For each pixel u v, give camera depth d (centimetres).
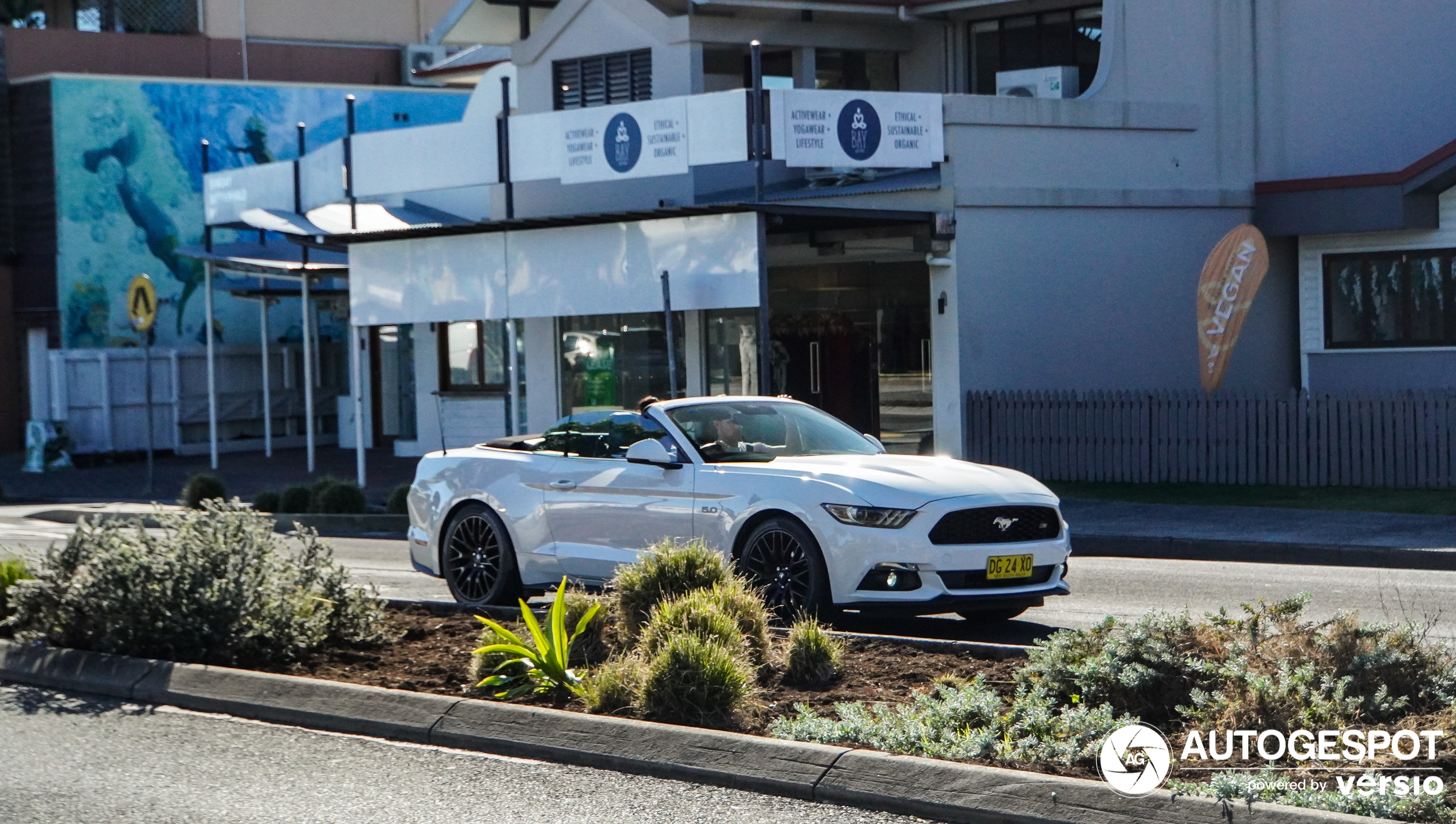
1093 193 2175
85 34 3647
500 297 2142
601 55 2512
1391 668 686
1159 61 2312
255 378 3312
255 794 664
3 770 709
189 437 3191
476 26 2773
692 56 2388
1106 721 668
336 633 961
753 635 857
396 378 3148
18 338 3406
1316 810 547
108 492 2566
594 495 1115
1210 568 1451
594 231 2034
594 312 2041
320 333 3456
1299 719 650
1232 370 2338
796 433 1134
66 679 887
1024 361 2131
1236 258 1975
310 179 2438
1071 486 2014
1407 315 2244
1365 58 2330
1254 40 2367
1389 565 1458
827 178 2273
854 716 703
